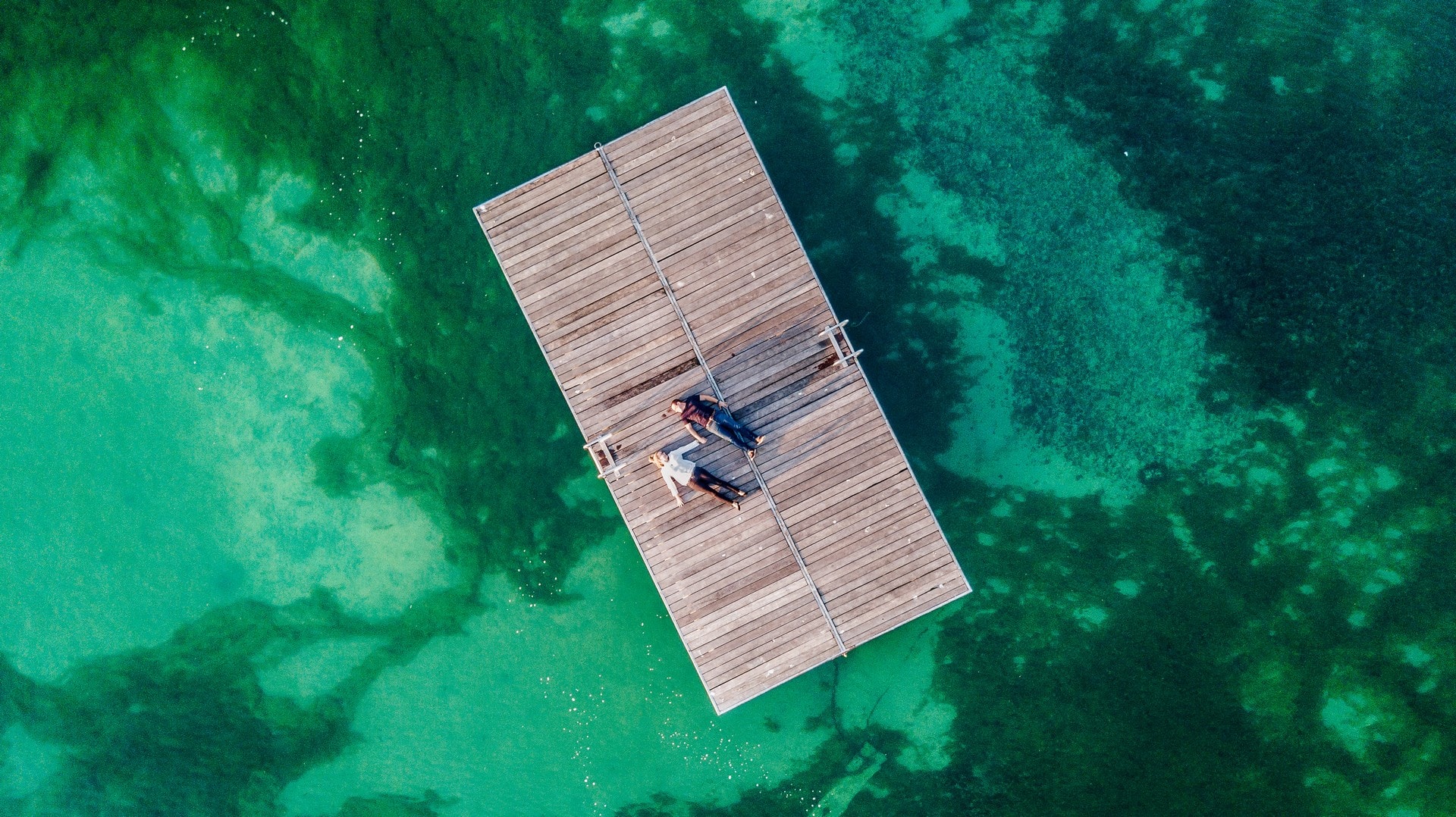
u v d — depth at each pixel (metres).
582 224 13.16
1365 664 14.71
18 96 15.01
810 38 14.77
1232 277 14.72
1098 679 14.91
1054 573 14.85
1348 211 14.70
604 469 13.20
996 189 14.73
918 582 13.22
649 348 13.18
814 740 15.09
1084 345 14.76
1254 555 14.77
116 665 15.41
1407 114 14.63
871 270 14.73
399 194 14.88
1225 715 14.83
